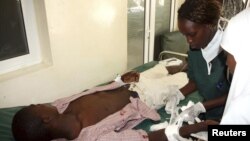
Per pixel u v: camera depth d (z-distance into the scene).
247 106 0.67
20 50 1.74
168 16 3.16
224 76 1.19
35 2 1.69
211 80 1.24
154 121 1.54
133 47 2.74
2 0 1.56
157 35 3.10
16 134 1.14
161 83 1.73
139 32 2.75
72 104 1.41
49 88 1.84
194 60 1.33
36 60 1.83
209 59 1.20
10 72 1.68
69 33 1.84
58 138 1.20
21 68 1.74
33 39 1.78
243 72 0.68
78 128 1.22
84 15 1.90
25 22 1.70
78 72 2.01
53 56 1.79
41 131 1.13
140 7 2.64
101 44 2.13
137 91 1.62
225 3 1.71
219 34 1.09
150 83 1.69
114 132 1.25
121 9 2.22
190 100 1.65
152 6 2.72
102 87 1.62
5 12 1.60
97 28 2.04
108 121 1.35
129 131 1.25
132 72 1.79
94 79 2.18
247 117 0.68
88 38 1.99
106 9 2.06
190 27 1.03
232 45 0.71
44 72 1.76
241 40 0.69
